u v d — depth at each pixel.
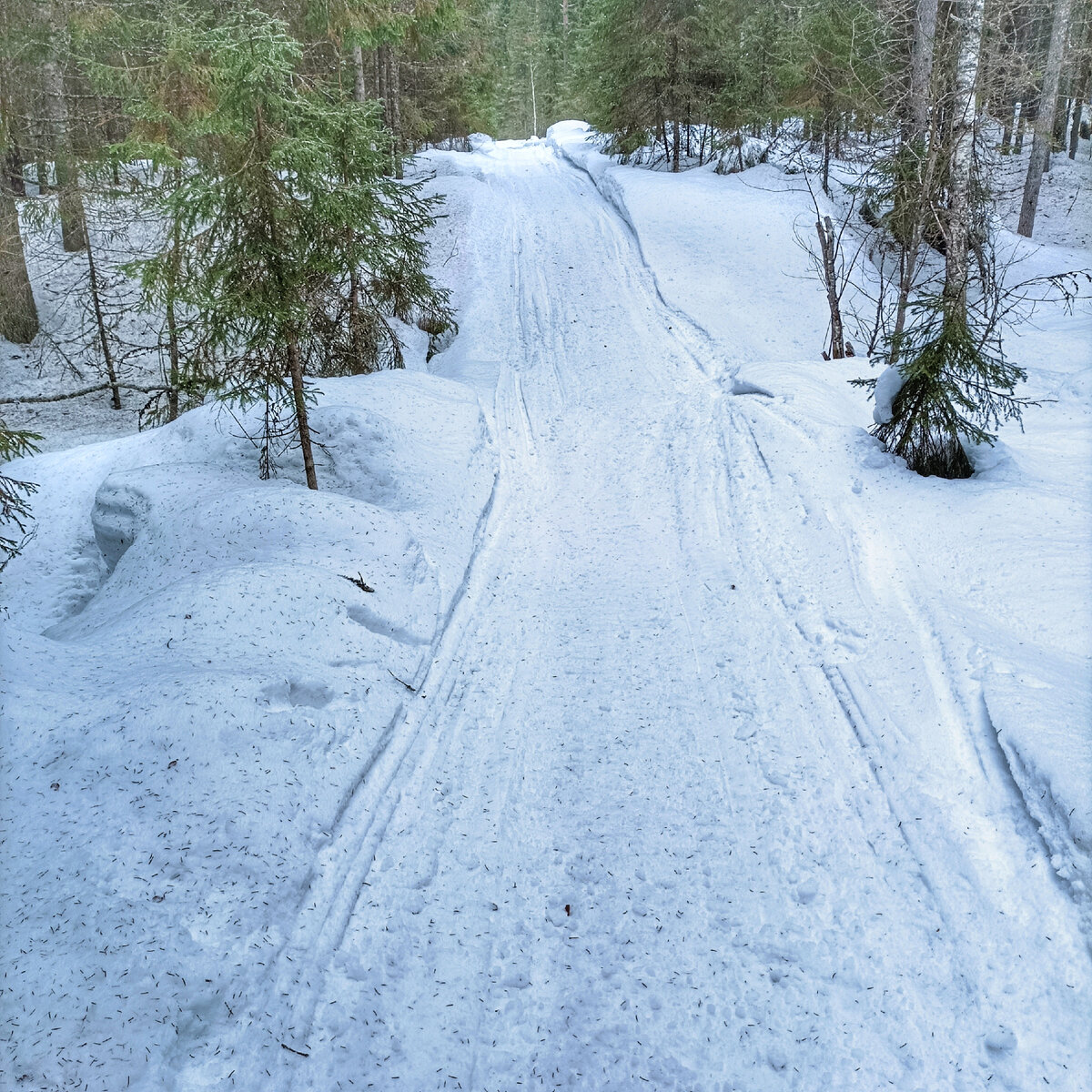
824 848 4.96
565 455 12.29
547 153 38.50
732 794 5.50
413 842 5.17
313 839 4.82
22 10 14.80
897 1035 3.85
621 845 5.14
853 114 18.59
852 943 4.33
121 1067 3.35
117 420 18.19
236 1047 3.65
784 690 6.49
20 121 16.48
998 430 10.09
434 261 21.73
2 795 4.55
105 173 17.64
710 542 9.13
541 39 58.34
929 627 6.62
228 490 9.30
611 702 6.62
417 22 20.25
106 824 4.47
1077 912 4.18
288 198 8.10
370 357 13.97
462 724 6.39
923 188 12.50
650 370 15.31
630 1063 3.82
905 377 9.02
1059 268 20.06
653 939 4.47
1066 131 35.34
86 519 11.19
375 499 9.93
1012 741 5.09
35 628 9.68
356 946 4.37
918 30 13.15
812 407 11.19
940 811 5.01
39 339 20.28
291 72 7.87
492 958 4.38
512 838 5.24
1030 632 6.28
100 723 5.07
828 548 8.22
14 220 18.88
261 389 8.73
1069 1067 3.59
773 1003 4.06
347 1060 3.77
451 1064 3.82
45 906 3.95
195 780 4.85
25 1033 3.39
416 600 7.59
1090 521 7.41
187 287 7.93
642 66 26.55
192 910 4.11
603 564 9.07
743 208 22.50
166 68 12.95
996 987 3.97
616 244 22.02
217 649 6.14
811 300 18.06
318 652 6.44
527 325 18.12
